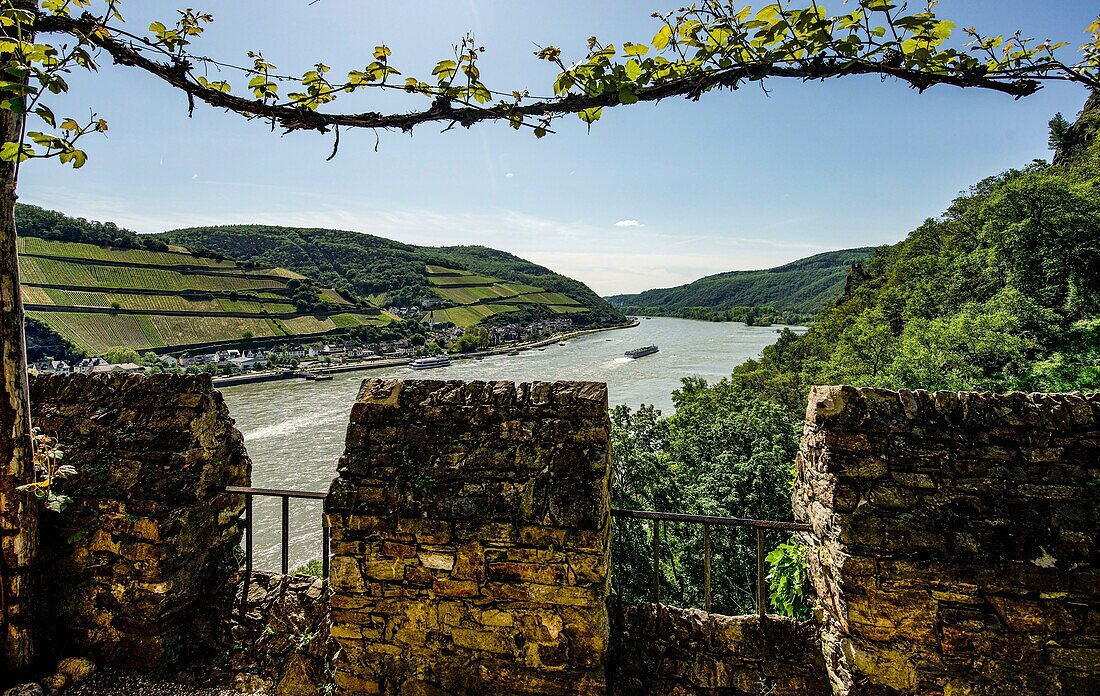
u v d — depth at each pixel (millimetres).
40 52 2900
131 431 4465
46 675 4117
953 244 45344
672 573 16234
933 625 3146
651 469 19812
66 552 4297
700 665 3752
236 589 4613
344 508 3715
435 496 3633
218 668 4316
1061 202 27031
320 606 4375
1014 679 3076
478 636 3551
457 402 3938
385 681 3693
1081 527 3096
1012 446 3312
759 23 2787
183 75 3367
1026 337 21562
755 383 48531
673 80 3051
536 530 3443
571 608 3428
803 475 4105
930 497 3252
